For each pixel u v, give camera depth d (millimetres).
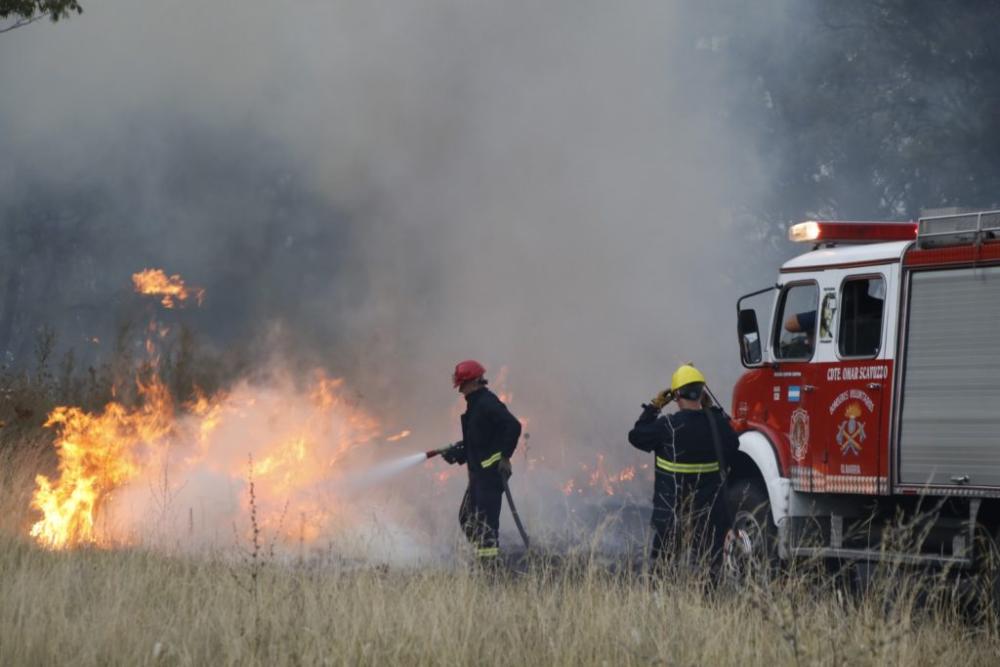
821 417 19516
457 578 15891
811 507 19734
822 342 19750
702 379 18641
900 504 18734
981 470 17359
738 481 21156
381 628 12945
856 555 18188
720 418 18688
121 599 13805
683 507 17562
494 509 19422
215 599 14102
